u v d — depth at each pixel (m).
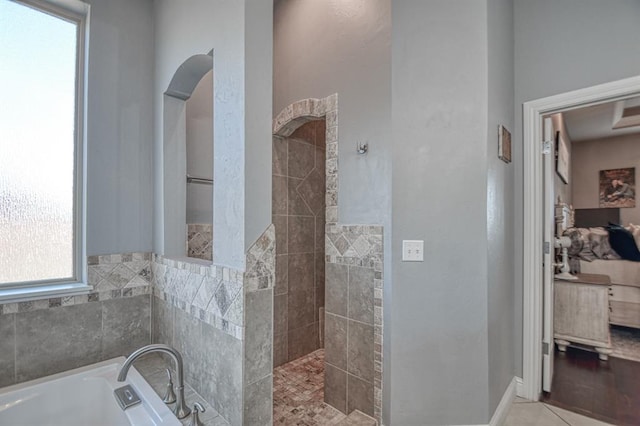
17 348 1.62
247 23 1.34
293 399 2.30
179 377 1.43
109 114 1.93
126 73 2.01
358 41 2.09
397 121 1.85
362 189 2.04
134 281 2.02
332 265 2.20
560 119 3.34
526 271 2.25
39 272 1.75
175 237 2.04
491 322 1.79
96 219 1.88
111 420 1.54
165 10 1.97
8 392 1.48
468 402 1.77
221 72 1.46
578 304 2.90
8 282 1.66
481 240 1.75
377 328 1.93
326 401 2.23
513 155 2.30
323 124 3.23
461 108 1.79
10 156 1.67
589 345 2.92
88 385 1.65
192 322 1.65
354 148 2.09
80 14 1.89
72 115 1.87
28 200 1.72
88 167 1.85
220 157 1.46
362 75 2.06
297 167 2.99
